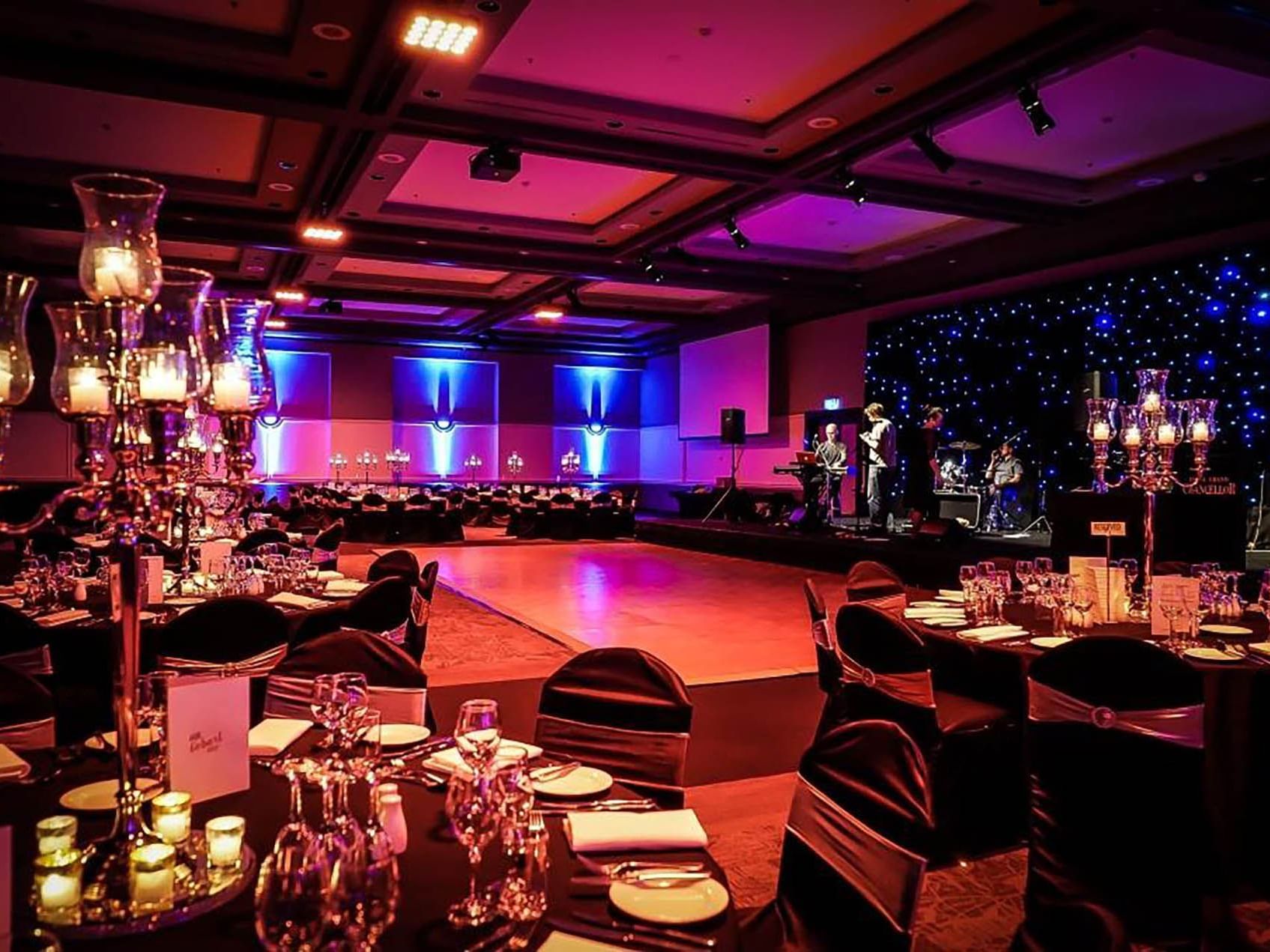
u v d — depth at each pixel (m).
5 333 1.40
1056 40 5.80
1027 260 11.64
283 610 3.86
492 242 11.21
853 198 8.24
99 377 1.46
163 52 6.06
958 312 12.80
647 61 6.48
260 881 1.00
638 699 2.34
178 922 1.27
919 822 1.56
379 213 10.12
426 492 17.52
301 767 1.62
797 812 1.85
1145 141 8.14
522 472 21.14
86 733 3.54
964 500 12.98
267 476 19.17
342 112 6.82
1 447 1.44
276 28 5.97
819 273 13.56
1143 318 10.45
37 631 3.29
